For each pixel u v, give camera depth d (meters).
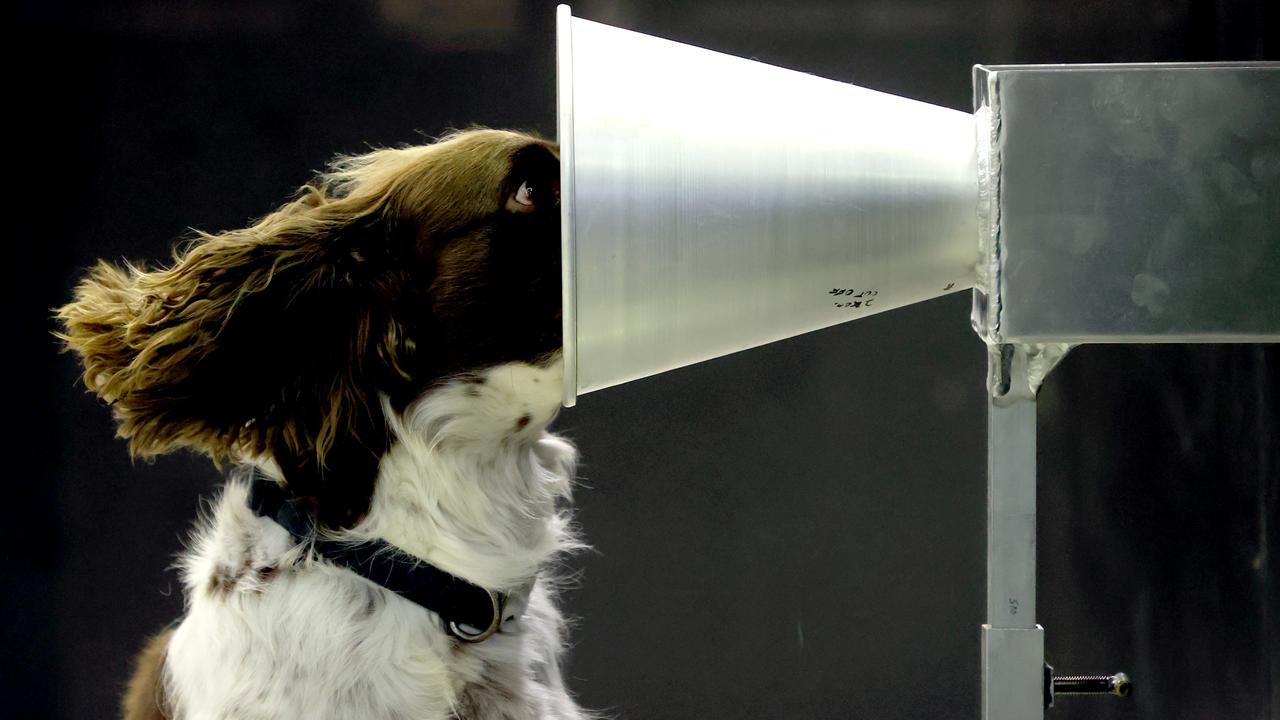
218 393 1.47
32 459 3.07
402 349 1.51
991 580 1.33
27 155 3.05
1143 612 2.96
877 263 1.32
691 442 3.13
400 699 1.49
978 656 3.11
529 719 1.63
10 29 3.02
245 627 1.51
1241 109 1.18
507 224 1.51
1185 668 2.87
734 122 1.27
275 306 1.48
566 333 1.22
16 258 3.05
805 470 3.13
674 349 1.32
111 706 3.08
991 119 1.20
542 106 3.09
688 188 1.25
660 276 1.25
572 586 3.11
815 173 1.28
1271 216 1.19
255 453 1.51
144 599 3.09
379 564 1.51
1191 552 2.86
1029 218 1.21
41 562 3.08
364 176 1.70
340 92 3.08
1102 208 1.20
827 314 1.36
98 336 1.53
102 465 3.08
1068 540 3.03
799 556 3.13
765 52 3.08
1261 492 2.69
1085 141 1.19
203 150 3.08
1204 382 2.83
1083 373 2.98
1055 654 3.04
